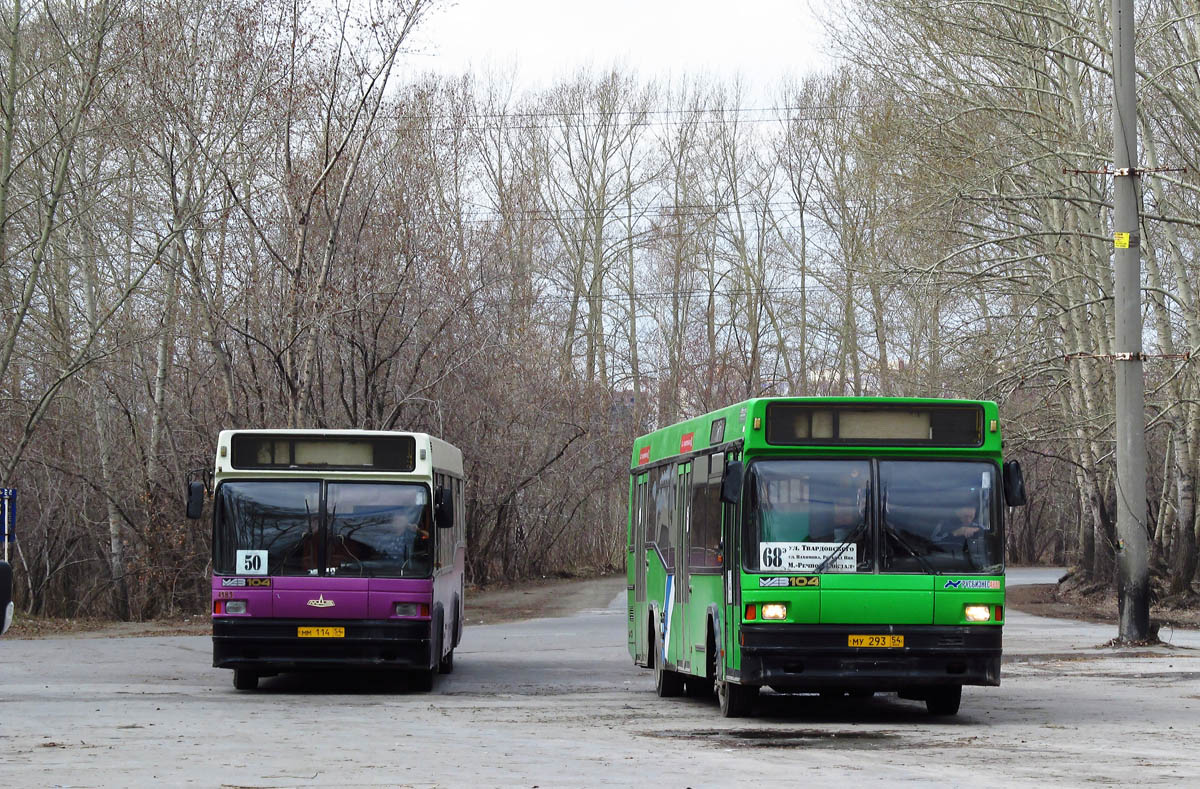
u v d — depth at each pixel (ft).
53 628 264.93
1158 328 274.98
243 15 286.05
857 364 481.46
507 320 394.73
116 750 92.53
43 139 291.99
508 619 305.32
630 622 173.68
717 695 145.79
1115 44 196.34
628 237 557.74
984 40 260.01
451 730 107.86
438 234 331.16
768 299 549.95
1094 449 335.88
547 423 447.83
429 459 148.46
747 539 111.55
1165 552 324.80
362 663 143.43
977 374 264.52
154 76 277.03
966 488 112.98
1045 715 119.34
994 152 256.73
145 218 342.85
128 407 335.88
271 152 306.55
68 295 334.85
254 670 149.18
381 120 320.29
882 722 114.21
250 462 146.51
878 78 276.21
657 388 566.36
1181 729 107.65
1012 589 415.44
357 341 322.14
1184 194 281.13
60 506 341.21
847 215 440.45
